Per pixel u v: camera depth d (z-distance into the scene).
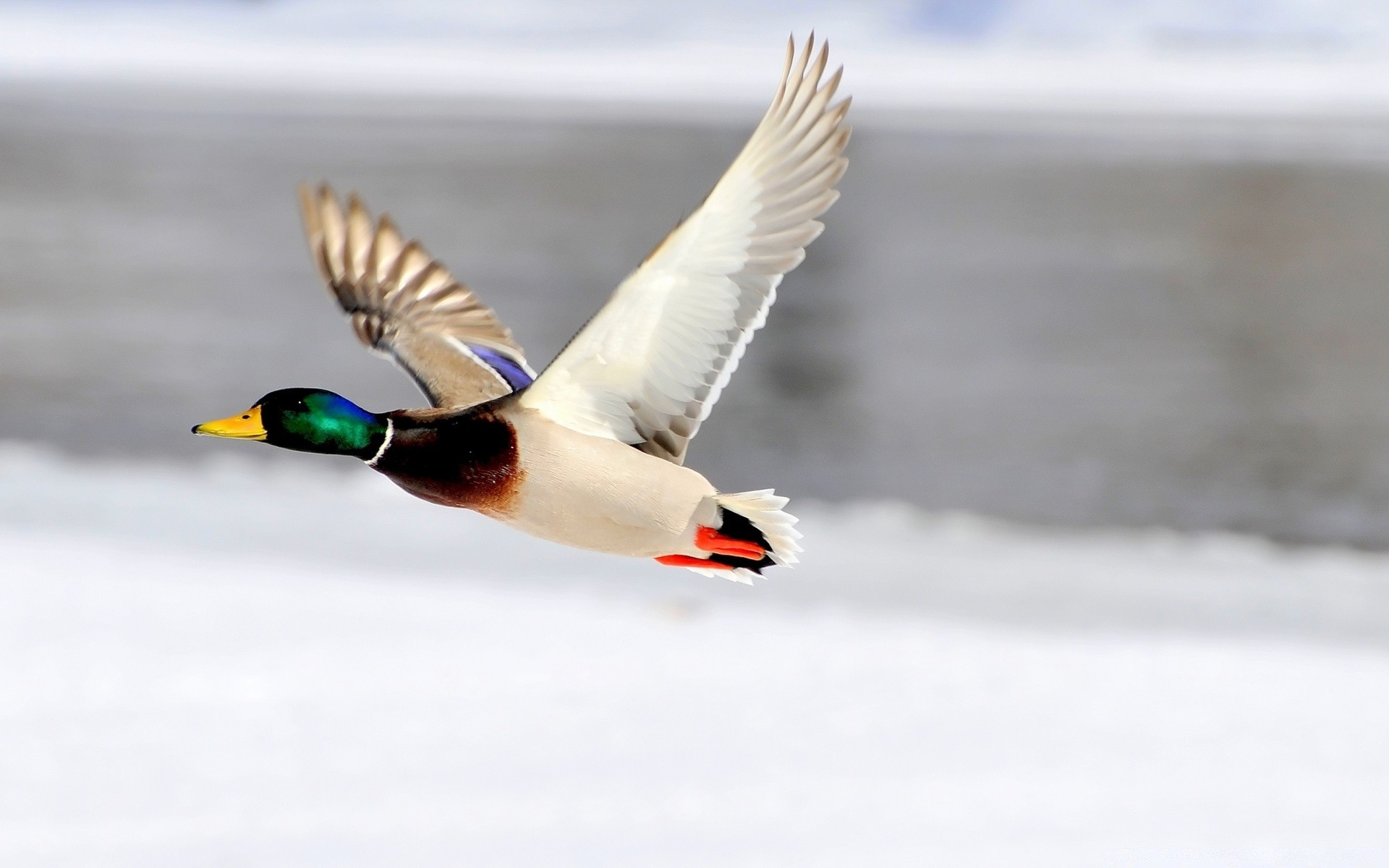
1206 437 21.05
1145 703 10.25
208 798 8.56
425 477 6.16
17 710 9.79
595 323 5.90
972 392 23.61
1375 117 100.06
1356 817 8.47
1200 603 12.82
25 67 150.75
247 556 13.36
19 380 23.36
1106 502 17.92
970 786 8.86
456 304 7.59
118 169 55.16
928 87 154.00
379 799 8.55
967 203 50.03
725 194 5.61
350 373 24.62
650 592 12.64
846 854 7.90
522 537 14.06
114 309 29.45
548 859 7.80
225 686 10.25
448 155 63.81
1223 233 42.50
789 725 9.71
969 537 14.91
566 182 54.53
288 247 38.12
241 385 23.52
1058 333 28.44
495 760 9.10
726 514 6.13
